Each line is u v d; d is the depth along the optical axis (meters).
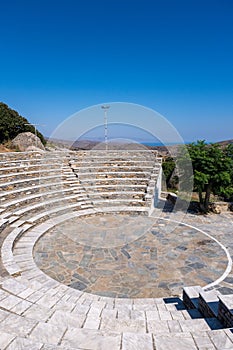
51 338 3.45
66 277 7.44
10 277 6.49
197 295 5.57
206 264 8.10
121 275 7.55
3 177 13.09
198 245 9.42
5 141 29.52
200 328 4.21
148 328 4.22
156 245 9.45
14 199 12.00
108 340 3.31
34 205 11.95
